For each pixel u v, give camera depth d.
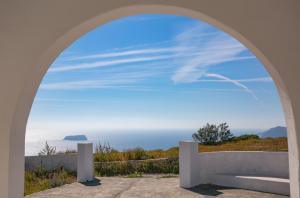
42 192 7.85
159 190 7.99
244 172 8.77
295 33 3.58
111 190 8.05
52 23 3.78
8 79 3.83
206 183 8.77
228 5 3.61
